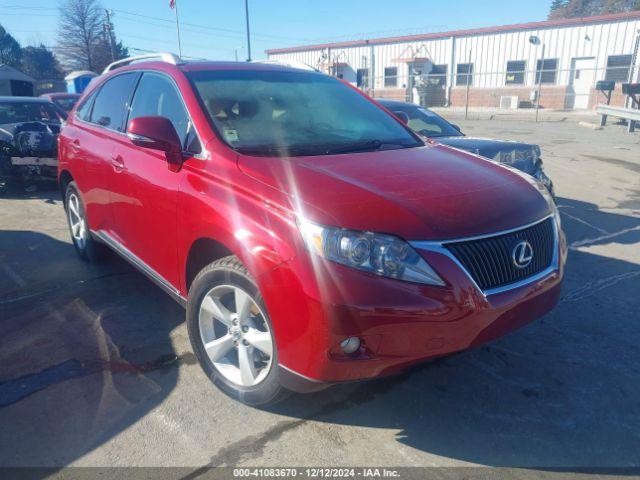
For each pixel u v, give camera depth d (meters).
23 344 3.52
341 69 34.34
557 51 27.03
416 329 2.32
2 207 7.21
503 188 2.88
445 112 26.62
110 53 58.03
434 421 2.81
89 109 4.64
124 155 3.69
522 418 2.84
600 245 5.77
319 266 2.29
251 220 2.54
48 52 69.50
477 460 2.53
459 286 2.36
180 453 2.55
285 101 3.61
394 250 2.31
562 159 11.53
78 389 3.04
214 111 3.21
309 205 2.41
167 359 3.36
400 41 31.72
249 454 2.55
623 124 19.16
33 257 5.18
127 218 3.72
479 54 29.30
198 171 2.96
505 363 3.37
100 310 4.02
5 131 8.13
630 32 24.97
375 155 3.17
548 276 2.78
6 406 2.88
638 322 3.92
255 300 2.57
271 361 2.60
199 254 3.09
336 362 2.32
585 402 2.98
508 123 21.17
